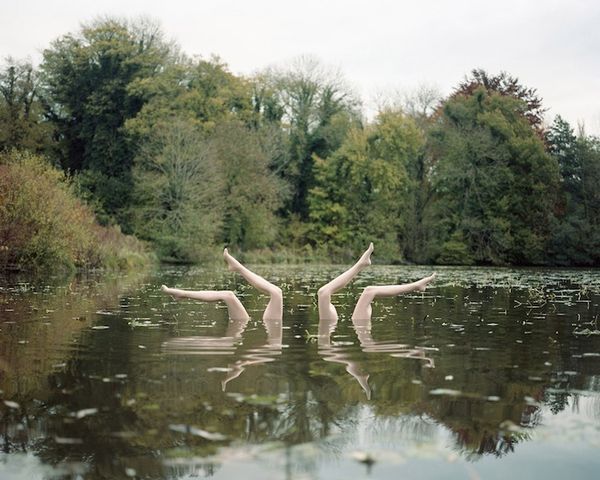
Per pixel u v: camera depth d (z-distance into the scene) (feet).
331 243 164.45
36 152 157.07
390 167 164.04
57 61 165.99
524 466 10.00
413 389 14.58
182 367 17.01
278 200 159.84
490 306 36.17
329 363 17.72
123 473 9.64
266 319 28.53
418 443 10.93
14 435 11.27
